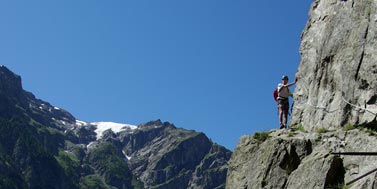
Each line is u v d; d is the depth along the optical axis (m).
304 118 31.38
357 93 27.61
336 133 26.62
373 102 26.52
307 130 30.25
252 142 30.34
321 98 30.55
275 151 27.84
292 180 25.64
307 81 33.06
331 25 32.00
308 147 27.17
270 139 29.44
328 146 26.28
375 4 29.02
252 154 29.52
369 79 27.20
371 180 21.95
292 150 27.36
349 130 26.25
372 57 27.52
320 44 32.22
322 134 27.39
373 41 28.00
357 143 25.17
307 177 25.02
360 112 26.91
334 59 30.50
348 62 28.89
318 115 30.11
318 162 25.11
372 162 23.53
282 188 26.19
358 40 28.95
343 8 31.67
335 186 23.89
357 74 28.06
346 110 27.83
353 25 30.03
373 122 25.89
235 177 29.44
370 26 28.66
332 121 28.67
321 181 24.30
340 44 30.42
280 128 31.41
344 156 25.06
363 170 23.58
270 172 27.25
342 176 24.41
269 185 26.78
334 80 29.94
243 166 29.47
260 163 28.36
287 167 26.95
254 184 27.61
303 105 32.31
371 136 25.03
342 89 28.69
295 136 28.64
